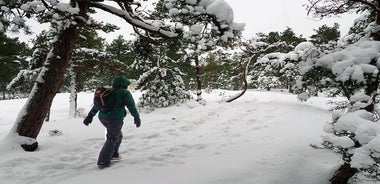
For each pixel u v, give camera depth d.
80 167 5.04
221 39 4.65
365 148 3.04
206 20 4.67
